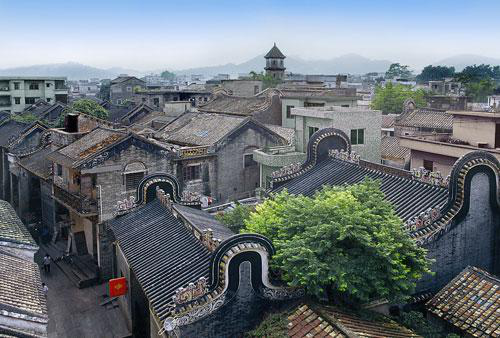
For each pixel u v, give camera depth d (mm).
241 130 39469
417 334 16531
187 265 17797
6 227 20531
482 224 20000
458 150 32156
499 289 17281
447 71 147250
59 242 38344
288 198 19547
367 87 138625
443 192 20797
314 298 16500
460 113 35812
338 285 15250
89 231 34469
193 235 19672
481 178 19672
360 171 25828
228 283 15391
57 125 59000
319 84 86375
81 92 154625
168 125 47031
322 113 36062
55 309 28219
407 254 16250
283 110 53844
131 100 91312
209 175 38125
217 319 15359
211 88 90875
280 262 16250
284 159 36625
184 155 36406
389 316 17500
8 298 15062
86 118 45375
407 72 179250
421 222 19047
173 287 16750
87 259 34125
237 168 39625
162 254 19375
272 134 40969
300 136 38938
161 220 22578
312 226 16594
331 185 25766
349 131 36594
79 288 31031
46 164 39312
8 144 45969
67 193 32938
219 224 23984
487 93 91000
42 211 41781
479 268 20062
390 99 79688
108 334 25250
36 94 86625
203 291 15203
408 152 42281
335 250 15961
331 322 14945
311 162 28891
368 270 15633
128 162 31984
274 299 16047
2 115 72188
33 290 16578
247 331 15719
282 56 100000
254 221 19516
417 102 74750
